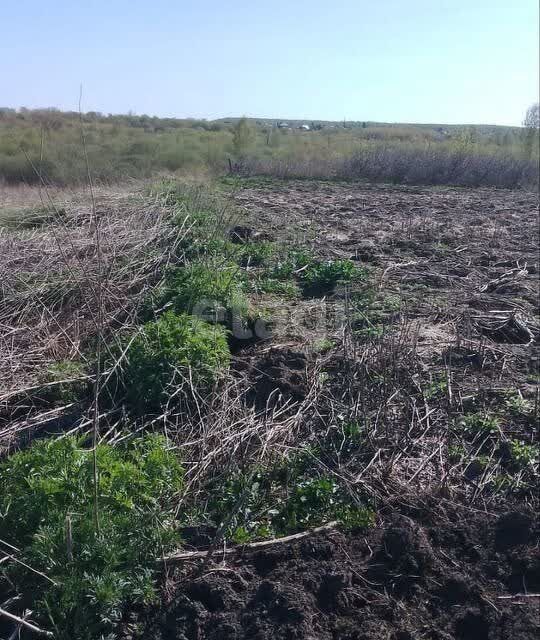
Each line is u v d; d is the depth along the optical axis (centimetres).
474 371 582
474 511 413
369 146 2398
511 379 572
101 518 351
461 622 337
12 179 1522
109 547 340
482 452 475
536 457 464
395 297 748
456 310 712
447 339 637
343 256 923
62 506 360
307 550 378
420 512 413
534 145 2448
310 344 617
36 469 383
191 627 333
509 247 1024
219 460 453
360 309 712
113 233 815
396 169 2064
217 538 362
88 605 325
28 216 961
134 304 668
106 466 383
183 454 460
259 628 328
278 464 450
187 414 505
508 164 2084
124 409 506
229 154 2530
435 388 544
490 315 705
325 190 1698
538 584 359
